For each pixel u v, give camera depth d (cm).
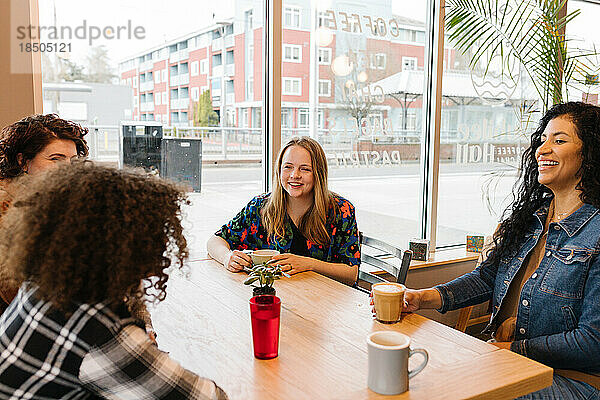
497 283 171
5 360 75
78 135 154
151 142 236
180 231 85
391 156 299
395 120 297
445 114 310
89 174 79
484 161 330
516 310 166
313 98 270
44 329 75
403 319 142
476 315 307
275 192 212
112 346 76
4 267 81
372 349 99
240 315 144
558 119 158
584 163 152
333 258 213
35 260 74
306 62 266
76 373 75
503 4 316
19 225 75
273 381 105
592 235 146
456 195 322
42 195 77
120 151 230
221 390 87
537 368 110
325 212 211
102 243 74
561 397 138
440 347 123
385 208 301
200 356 117
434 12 297
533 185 170
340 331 133
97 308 76
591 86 363
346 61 277
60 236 72
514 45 327
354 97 282
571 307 146
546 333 151
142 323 83
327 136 277
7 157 142
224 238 218
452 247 326
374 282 205
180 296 160
